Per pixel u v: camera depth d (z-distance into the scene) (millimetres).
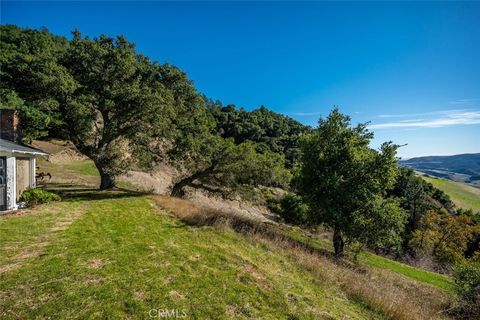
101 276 7062
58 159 32812
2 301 5621
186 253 9461
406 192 46156
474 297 11258
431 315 9742
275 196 44562
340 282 10188
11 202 12766
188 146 23500
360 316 7902
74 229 10492
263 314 6602
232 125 90625
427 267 25547
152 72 24812
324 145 15844
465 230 39469
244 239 12734
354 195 14516
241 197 26062
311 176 16000
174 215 15461
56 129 19359
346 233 15109
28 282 6395
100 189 21703
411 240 39625
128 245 9461
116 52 19797
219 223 14102
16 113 15242
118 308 5867
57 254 8055
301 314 6906
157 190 30047
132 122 20500
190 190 30266
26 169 14641
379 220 14523
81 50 20078
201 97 29406
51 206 13945
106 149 21172
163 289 6859
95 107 20750
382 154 14898
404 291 12406
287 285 8453
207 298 6820
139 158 21672
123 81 20828
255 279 8312
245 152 24141
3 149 12180
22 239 8992
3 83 17656
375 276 13836
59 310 5555
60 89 17484
